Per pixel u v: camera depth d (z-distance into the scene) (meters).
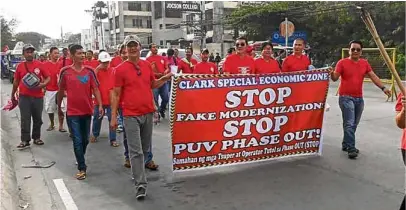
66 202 4.98
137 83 5.11
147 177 5.84
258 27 36.16
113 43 75.62
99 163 6.73
